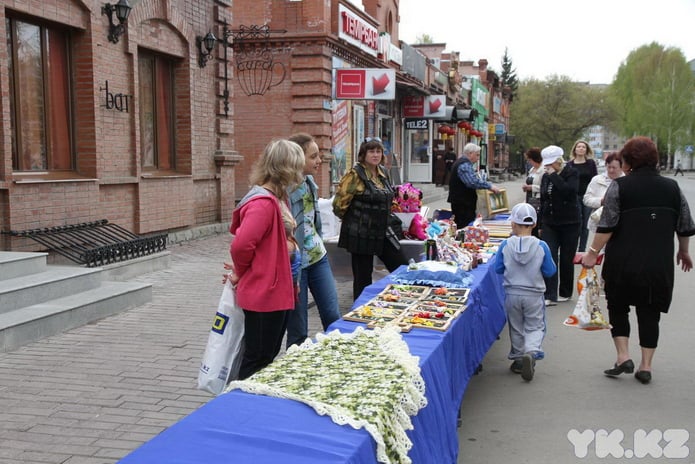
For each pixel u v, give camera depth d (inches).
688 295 362.3
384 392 111.3
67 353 233.3
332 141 707.4
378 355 133.0
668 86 3181.6
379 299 192.7
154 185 460.8
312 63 667.4
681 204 215.0
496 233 322.0
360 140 823.7
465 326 180.4
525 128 2527.1
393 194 261.3
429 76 1139.3
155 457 89.7
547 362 244.4
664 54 3277.6
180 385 203.0
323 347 140.3
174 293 335.6
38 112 375.9
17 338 238.5
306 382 117.1
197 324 275.7
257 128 688.4
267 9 669.3
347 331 161.3
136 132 437.1
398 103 1023.0
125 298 298.8
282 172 162.6
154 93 482.3
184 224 502.6
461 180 358.6
